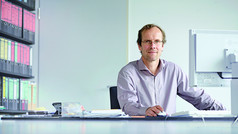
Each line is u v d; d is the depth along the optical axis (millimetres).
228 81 1963
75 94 4504
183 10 4762
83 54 4562
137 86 2568
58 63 4562
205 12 4754
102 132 728
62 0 4621
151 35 2570
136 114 2117
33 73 4426
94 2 4605
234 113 1426
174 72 2617
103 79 4508
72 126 988
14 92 3510
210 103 2551
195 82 1954
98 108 4465
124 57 4520
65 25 4602
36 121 1464
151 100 2549
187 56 4711
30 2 4098
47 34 4590
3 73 3504
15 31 3670
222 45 1938
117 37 4543
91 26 4586
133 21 4730
